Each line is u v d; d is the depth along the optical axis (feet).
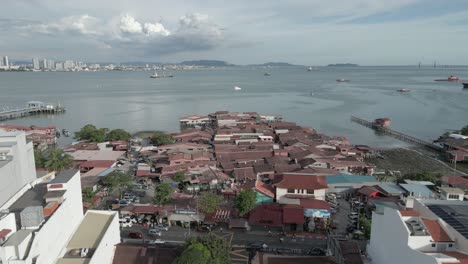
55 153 367.04
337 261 193.57
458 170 424.87
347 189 330.13
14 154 187.62
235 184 350.43
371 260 191.42
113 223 196.03
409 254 152.46
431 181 339.57
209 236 203.41
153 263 183.52
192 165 385.70
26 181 204.74
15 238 139.44
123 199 311.88
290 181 297.53
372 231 193.16
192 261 169.48
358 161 414.62
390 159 469.16
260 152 437.58
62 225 171.53
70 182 184.65
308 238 246.88
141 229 257.14
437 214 171.83
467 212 175.22
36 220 149.48
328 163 394.52
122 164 419.74
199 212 269.64
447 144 497.87
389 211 172.04
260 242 238.68
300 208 265.54
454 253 147.02
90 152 442.91
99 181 344.49
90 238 180.75
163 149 451.94
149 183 360.28
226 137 524.52
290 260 192.65
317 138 524.52
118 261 185.47
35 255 142.00
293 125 604.08
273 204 278.87
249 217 262.06
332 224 262.67
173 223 263.70
